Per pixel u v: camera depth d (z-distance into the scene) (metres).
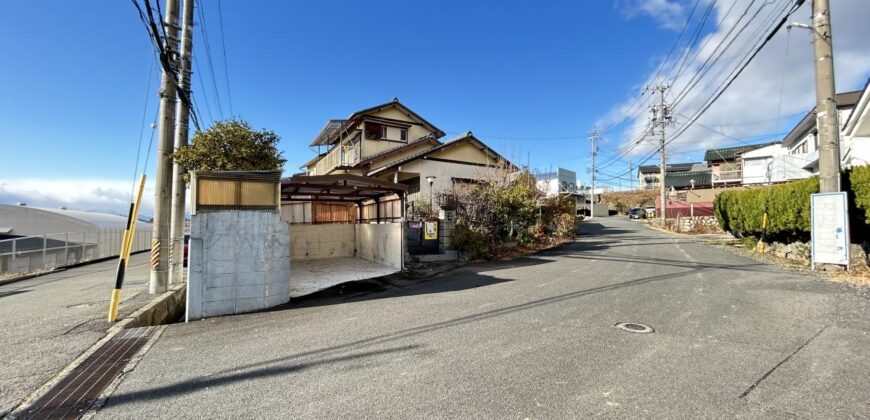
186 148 6.98
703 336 3.71
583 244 14.05
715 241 14.14
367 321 4.62
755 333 3.75
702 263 8.60
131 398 2.67
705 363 3.05
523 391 2.63
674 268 7.96
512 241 12.57
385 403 2.51
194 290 5.17
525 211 13.05
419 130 19.86
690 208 24.25
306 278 8.35
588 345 3.53
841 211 6.79
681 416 2.27
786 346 3.38
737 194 12.83
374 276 8.51
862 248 7.07
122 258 4.86
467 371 3.00
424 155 16.36
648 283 6.42
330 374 3.01
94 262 15.67
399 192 9.62
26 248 12.94
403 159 16.11
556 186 33.19
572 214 19.62
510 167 15.29
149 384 2.90
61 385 2.90
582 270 8.07
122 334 4.25
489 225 12.04
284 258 5.89
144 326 4.70
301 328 4.41
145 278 8.88
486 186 13.23
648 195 49.69
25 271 11.70
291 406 2.50
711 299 5.20
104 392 2.77
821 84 7.18
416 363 3.19
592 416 2.29
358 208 13.14
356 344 3.74
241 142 7.31
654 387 2.66
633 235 18.02
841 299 4.94
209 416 2.40
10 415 2.47
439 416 2.32
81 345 3.85
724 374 2.84
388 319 4.67
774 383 2.68
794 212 8.52
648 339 3.65
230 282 5.42
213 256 5.32
